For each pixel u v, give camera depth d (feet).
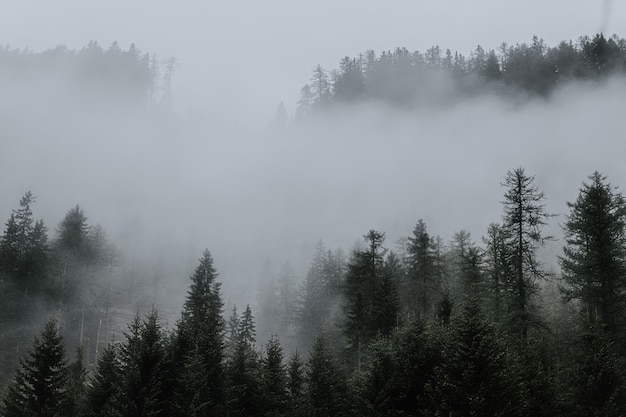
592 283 106.63
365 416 88.22
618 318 103.30
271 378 110.63
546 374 87.61
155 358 95.96
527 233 110.83
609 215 105.91
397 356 90.99
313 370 101.91
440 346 88.07
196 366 94.79
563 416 78.48
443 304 111.96
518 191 112.47
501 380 69.10
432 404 75.72
